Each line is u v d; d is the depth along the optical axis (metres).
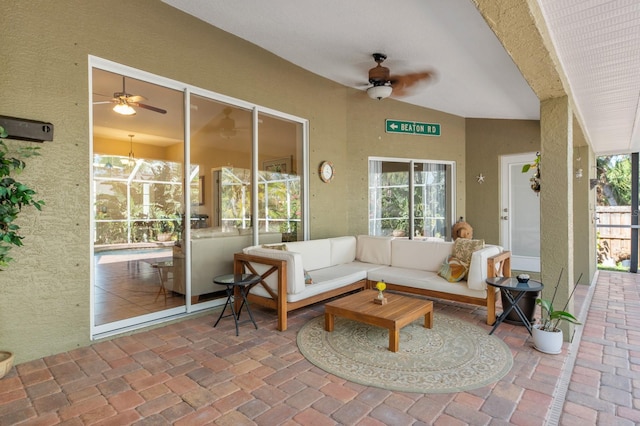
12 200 2.29
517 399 2.10
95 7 2.94
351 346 2.89
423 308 3.11
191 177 3.83
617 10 2.01
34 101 2.62
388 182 6.12
